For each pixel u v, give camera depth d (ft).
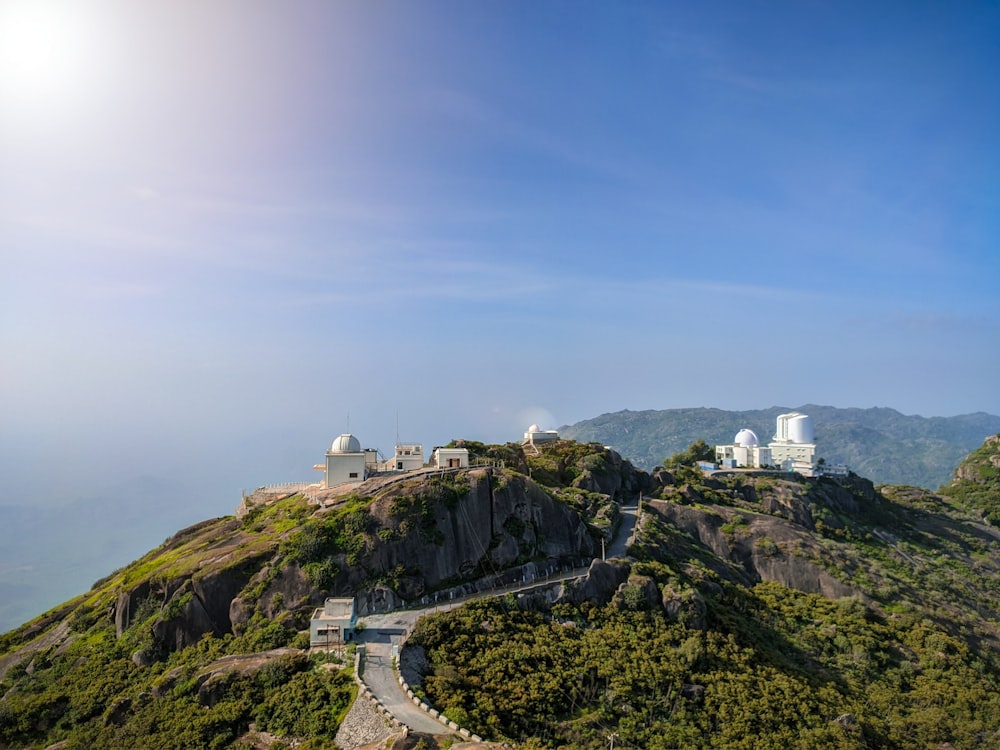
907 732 318.45
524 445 610.24
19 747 276.41
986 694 358.64
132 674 304.91
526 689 266.36
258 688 268.21
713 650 323.98
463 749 210.18
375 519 352.08
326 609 302.25
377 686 254.88
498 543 366.22
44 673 322.75
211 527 471.21
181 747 246.27
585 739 249.34
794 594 442.50
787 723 288.51
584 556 387.14
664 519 497.05
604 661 295.28
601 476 536.42
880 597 447.42
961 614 467.52
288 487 501.56
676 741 260.42
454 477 384.68
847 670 365.81
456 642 289.12
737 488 598.34
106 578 453.99
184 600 323.78
